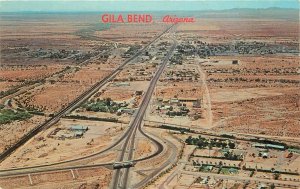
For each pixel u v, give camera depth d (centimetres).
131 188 18612
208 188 18600
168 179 19525
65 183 19450
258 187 18725
